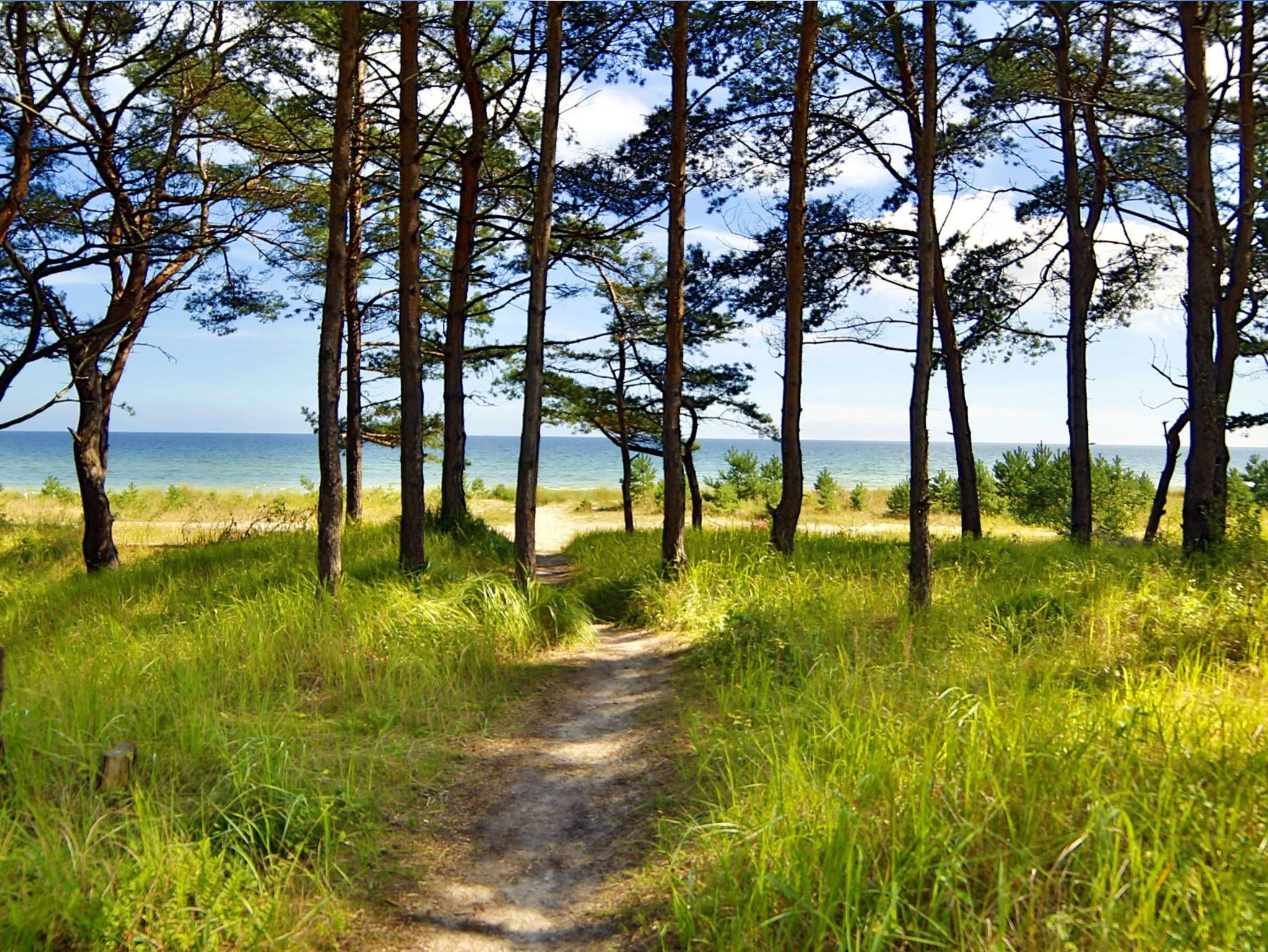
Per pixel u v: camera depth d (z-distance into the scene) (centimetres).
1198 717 434
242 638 728
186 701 555
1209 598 749
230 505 3192
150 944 318
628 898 385
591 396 2138
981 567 1112
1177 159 1505
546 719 660
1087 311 1605
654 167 1430
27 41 1164
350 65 869
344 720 584
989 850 330
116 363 1595
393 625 771
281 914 351
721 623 836
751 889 347
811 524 3008
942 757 395
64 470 7038
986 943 284
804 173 1251
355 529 1631
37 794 407
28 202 1212
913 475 857
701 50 1317
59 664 692
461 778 529
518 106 1287
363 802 455
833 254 1608
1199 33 1148
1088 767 369
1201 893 286
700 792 480
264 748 466
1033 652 643
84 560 1739
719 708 617
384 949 346
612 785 527
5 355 1293
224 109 1424
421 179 1295
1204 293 1123
